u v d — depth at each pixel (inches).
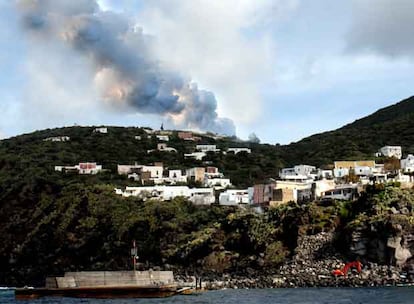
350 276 5605.3
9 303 4439.0
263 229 6422.2
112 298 4736.7
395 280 5438.0
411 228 5689.0
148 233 7347.4
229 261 6417.3
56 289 4953.3
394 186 6456.7
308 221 6250.0
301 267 5954.7
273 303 3944.4
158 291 4751.5
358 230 5861.2
